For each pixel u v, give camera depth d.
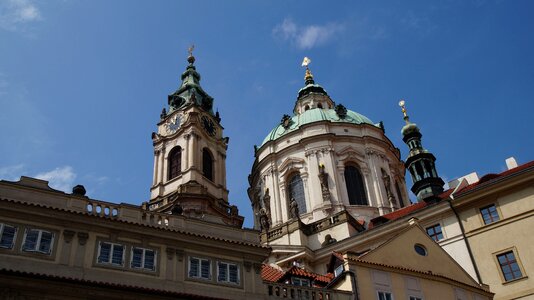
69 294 26.70
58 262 27.81
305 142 71.94
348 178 69.94
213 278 31.31
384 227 50.72
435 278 37.09
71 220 29.25
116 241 30.00
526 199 44.28
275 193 71.25
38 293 26.11
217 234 33.47
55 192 30.20
